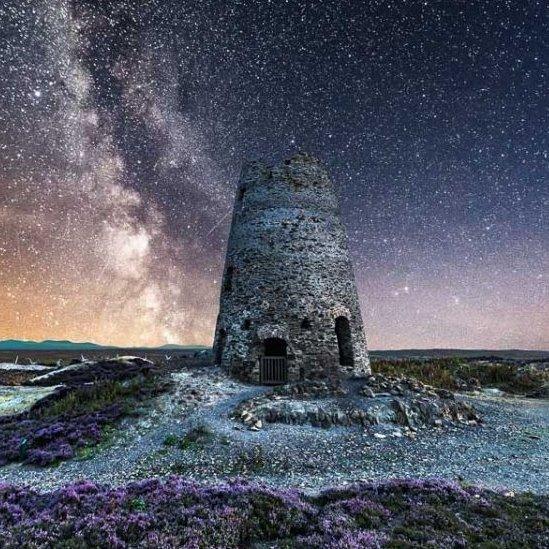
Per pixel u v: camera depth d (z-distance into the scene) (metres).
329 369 20.27
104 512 7.48
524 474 10.85
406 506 8.13
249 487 8.71
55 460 11.98
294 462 11.40
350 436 13.69
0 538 6.46
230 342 21.14
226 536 6.77
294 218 22.62
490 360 41.44
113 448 12.77
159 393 17.64
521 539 6.88
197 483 9.23
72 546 6.26
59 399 19.22
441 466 11.40
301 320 20.70
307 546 6.70
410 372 30.03
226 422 14.34
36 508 8.05
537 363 37.81
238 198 25.44
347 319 22.19
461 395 24.58
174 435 13.36
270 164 24.25
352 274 23.84
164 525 7.05
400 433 14.21
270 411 14.81
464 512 7.98
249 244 22.56
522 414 18.97
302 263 21.78
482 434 14.89
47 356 86.56
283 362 20.16
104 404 16.86
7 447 13.18
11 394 21.41
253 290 21.42
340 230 24.09
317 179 24.34
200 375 20.36
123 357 28.98
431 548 6.46
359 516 7.66
